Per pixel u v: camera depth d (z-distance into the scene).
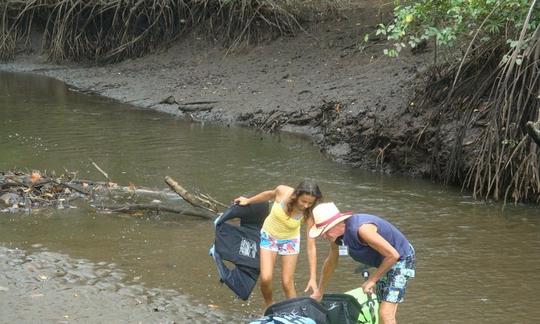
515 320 6.41
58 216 9.16
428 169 11.13
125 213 9.35
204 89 17.47
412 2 11.77
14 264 7.53
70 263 7.61
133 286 7.07
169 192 10.18
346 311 5.32
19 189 9.99
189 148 12.82
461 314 6.52
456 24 10.38
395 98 12.46
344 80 15.64
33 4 23.88
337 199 9.99
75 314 6.44
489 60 10.91
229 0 20.33
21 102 17.23
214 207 9.34
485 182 10.25
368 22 18.92
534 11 9.98
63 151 12.48
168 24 22.03
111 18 22.92
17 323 6.25
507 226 8.89
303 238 8.42
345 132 12.58
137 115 15.81
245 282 6.34
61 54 23.27
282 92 16.08
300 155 12.45
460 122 10.78
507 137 9.91
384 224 5.49
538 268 7.56
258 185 10.61
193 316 6.46
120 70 21.14
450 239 8.43
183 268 7.55
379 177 11.28
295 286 7.17
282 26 19.88
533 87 9.75
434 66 11.86
